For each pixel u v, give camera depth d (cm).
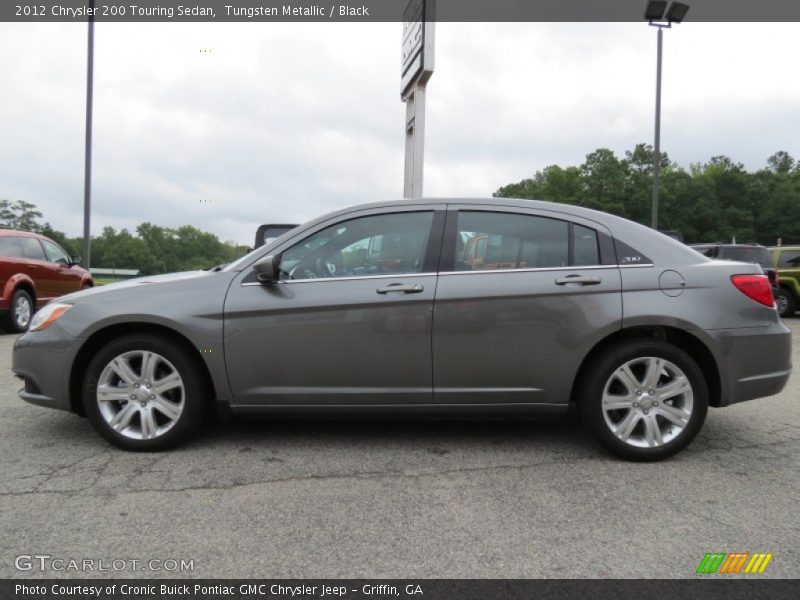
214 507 293
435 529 272
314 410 369
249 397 367
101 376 368
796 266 1466
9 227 1011
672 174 7512
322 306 362
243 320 362
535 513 290
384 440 400
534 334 361
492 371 363
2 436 404
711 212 7194
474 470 347
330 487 320
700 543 261
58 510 288
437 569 238
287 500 302
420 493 313
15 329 971
